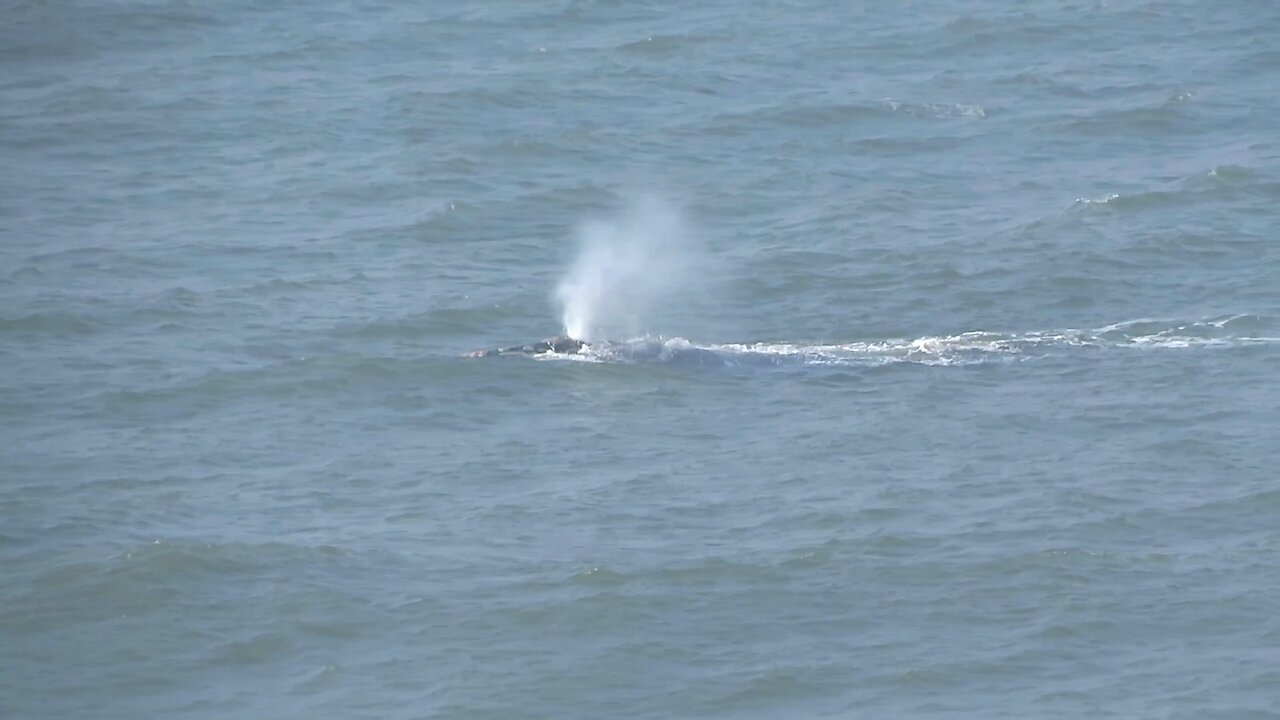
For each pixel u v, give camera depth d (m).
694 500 158.25
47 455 169.50
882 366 190.75
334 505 158.62
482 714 125.69
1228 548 147.75
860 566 145.38
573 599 140.00
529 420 177.38
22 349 198.50
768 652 133.25
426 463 167.50
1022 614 138.25
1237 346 193.62
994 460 165.62
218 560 145.88
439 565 146.25
